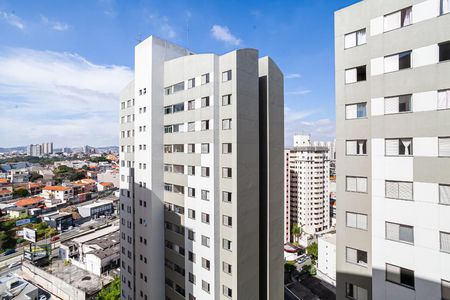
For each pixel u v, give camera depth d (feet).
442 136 47.98
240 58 90.17
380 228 55.06
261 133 107.34
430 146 49.24
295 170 391.86
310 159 380.37
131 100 136.15
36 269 252.83
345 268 62.80
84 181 569.64
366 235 59.41
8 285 197.16
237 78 88.74
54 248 308.81
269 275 106.42
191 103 102.22
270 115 107.34
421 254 49.80
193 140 100.78
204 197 96.53
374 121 56.29
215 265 92.99
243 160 91.71
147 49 112.68
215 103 93.25
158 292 113.70
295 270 282.77
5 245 319.27
